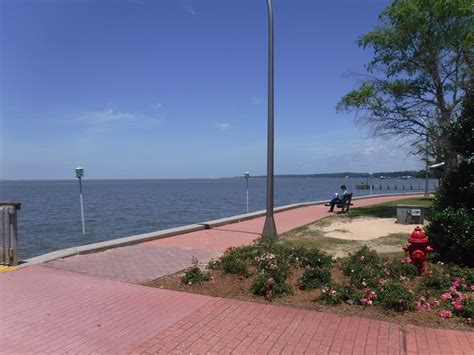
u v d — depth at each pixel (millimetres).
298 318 5324
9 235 7914
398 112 18203
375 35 17734
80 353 4391
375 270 6762
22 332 4910
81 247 9406
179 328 5023
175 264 8203
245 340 4691
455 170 8711
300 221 15648
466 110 8773
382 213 18344
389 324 5121
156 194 66812
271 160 11031
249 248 8430
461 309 5340
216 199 49906
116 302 5945
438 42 16938
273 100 10969
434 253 7992
